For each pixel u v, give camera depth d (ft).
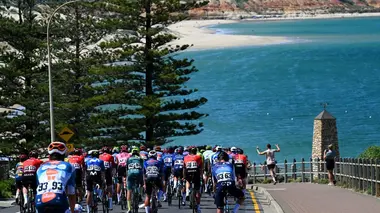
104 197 86.89
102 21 187.83
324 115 184.34
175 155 100.83
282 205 93.91
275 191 124.67
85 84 194.80
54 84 189.88
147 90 193.57
